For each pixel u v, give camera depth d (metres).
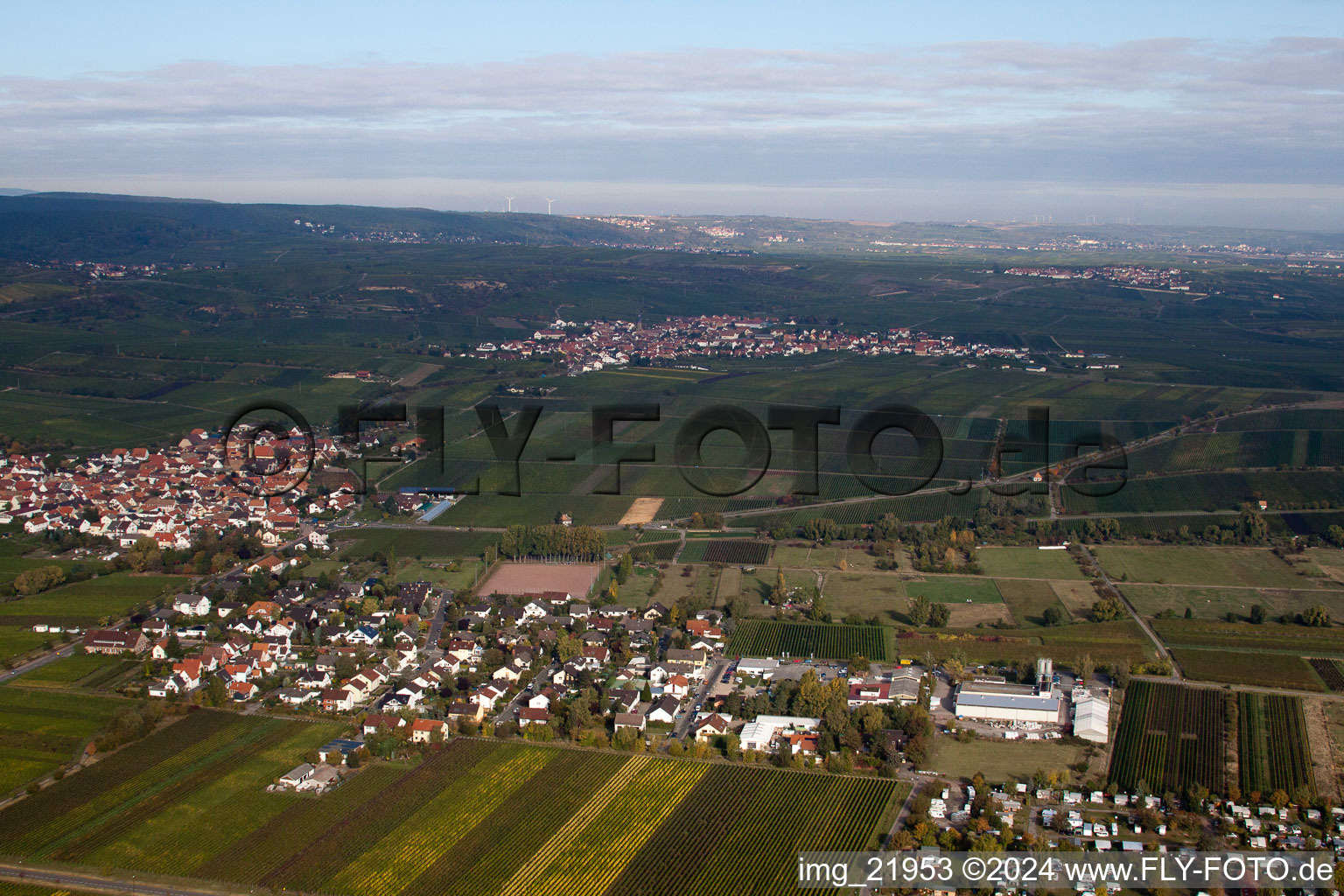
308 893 158.12
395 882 160.75
